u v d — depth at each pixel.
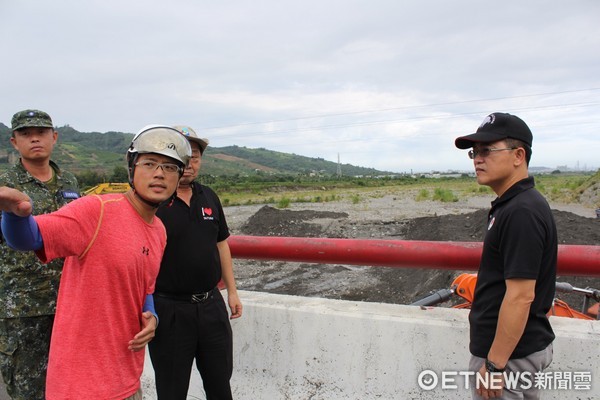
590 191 35.22
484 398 2.05
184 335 2.42
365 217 26.75
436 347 2.68
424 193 45.00
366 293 11.31
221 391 2.57
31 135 2.80
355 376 2.83
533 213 1.88
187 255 2.39
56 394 1.91
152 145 1.93
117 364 1.96
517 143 2.03
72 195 3.00
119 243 1.91
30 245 1.71
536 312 2.00
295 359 2.97
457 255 2.68
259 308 3.07
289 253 2.96
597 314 3.35
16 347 2.70
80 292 1.89
